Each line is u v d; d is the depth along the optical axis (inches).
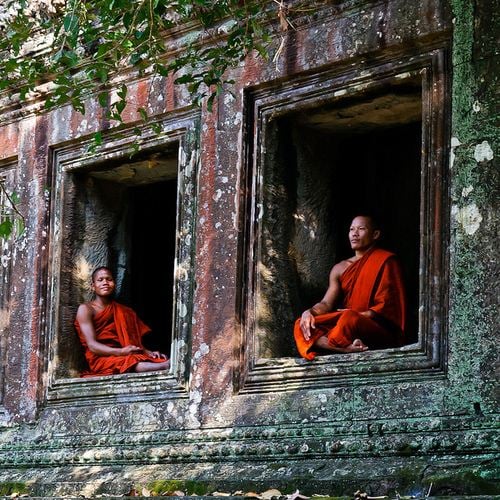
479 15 810.2
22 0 890.1
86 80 1003.3
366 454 799.1
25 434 1001.5
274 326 895.1
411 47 843.4
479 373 772.0
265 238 900.0
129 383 947.3
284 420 848.3
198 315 912.3
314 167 929.5
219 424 882.1
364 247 888.9
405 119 901.8
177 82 825.5
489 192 788.0
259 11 892.6
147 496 808.3
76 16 821.2
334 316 864.3
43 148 1040.2
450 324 789.2
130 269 1058.7
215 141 927.0
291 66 893.2
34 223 1035.3
